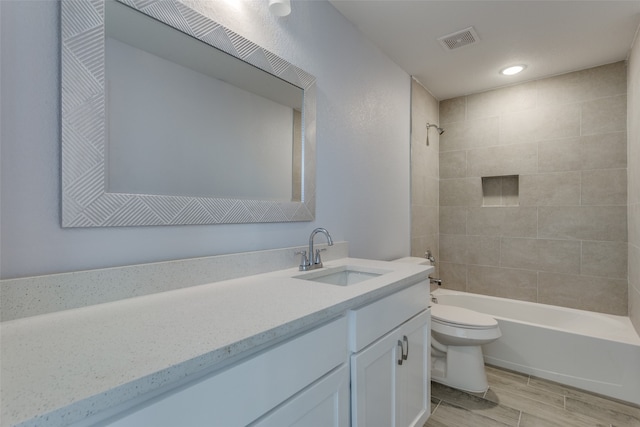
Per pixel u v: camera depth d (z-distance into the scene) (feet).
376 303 3.61
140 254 3.20
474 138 9.70
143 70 3.22
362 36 6.64
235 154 4.15
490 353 7.64
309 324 2.57
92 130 2.84
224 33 3.93
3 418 1.23
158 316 2.48
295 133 4.99
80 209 2.76
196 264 3.54
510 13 5.97
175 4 3.45
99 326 2.26
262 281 3.80
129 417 1.59
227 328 2.23
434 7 5.83
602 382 6.32
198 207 3.67
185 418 1.82
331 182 5.77
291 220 4.88
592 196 8.00
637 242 6.48
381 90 7.31
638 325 6.42
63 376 1.56
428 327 4.99
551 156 8.53
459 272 9.91
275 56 4.60
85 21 2.79
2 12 2.40
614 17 6.04
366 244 6.79
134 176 3.15
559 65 7.99
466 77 8.72
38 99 2.56
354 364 3.23
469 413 5.78
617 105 7.73
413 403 4.53
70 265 2.73
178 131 3.53
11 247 2.43
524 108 8.94
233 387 2.07
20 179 2.48
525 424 5.47
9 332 2.14
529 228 8.83
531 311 8.50
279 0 4.28
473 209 9.70
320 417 2.79
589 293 8.03
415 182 8.86
